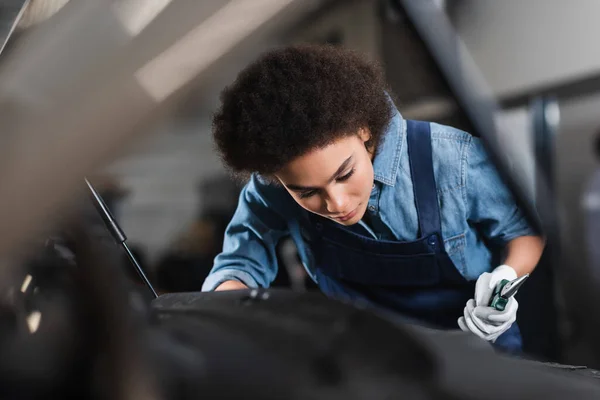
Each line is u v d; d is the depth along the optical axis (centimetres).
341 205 77
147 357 28
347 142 74
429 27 100
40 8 26
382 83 81
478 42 231
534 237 105
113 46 24
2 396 26
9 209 23
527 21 232
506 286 88
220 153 78
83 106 23
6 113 23
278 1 26
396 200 98
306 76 71
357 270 106
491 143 99
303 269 156
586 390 31
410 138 98
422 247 100
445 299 106
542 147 235
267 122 69
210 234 214
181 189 281
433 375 29
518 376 31
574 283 212
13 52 25
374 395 27
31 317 27
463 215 100
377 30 174
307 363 28
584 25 221
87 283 27
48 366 26
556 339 159
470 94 101
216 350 30
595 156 225
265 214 108
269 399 27
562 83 232
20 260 26
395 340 30
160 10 25
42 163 22
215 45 25
